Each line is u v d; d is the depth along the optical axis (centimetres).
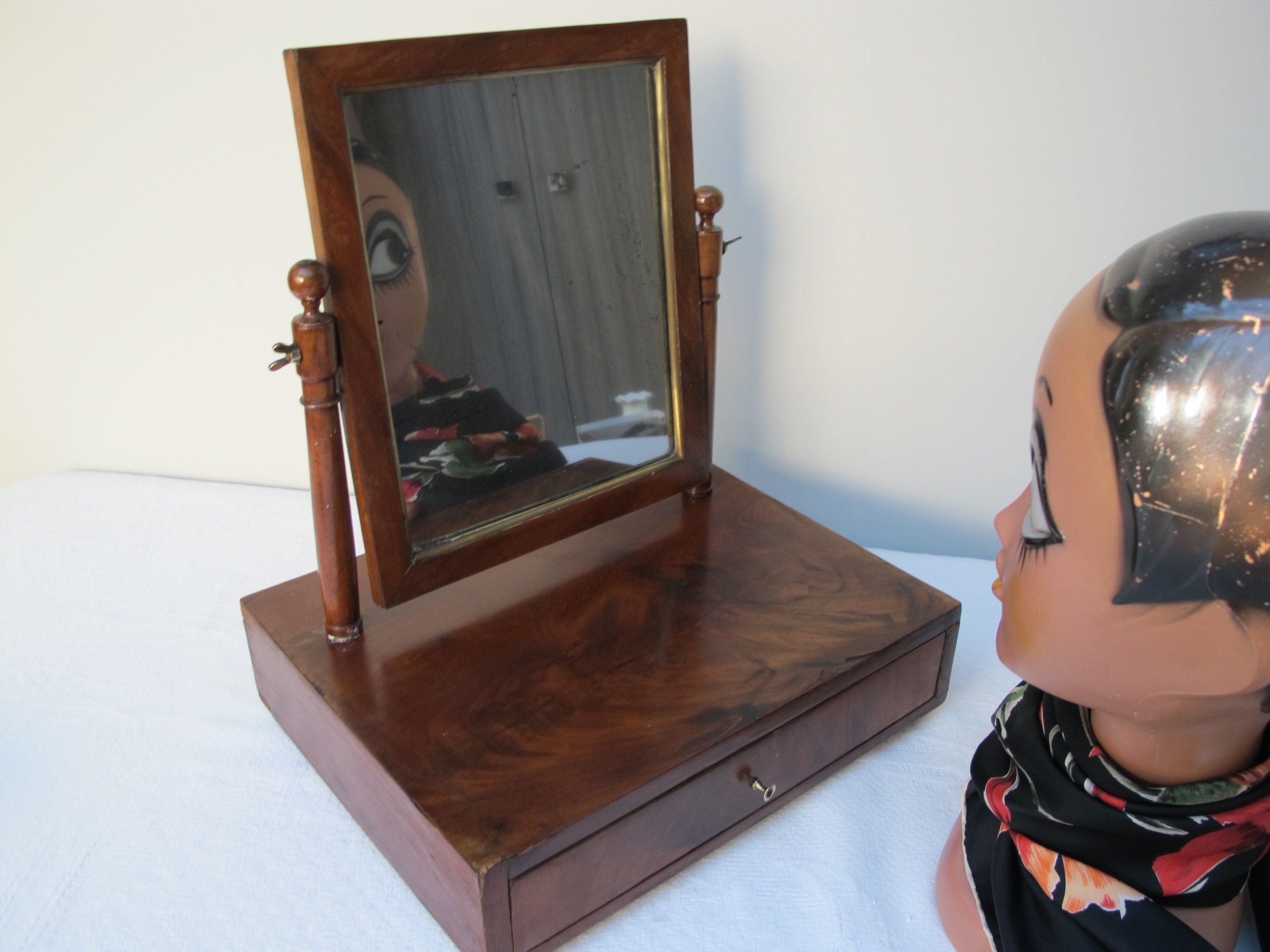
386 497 74
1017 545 59
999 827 68
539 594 86
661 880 73
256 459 126
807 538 93
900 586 86
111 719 87
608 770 67
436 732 71
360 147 67
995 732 71
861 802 81
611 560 90
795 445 117
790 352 111
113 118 105
